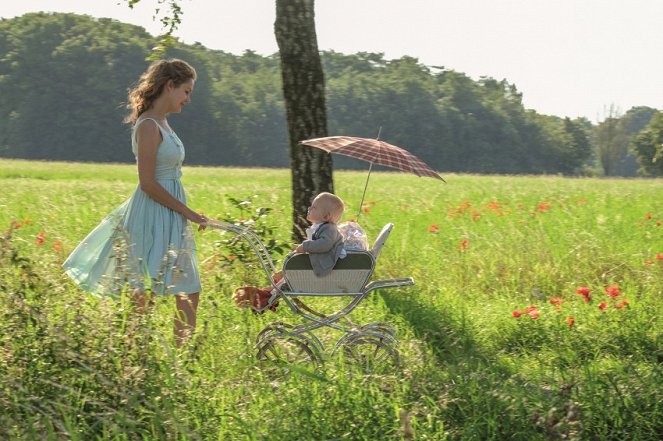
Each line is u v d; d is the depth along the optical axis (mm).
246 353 6109
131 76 119188
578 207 17344
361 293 6293
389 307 8266
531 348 7434
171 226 6496
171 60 6590
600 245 11023
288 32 9898
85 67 119500
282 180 37781
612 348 7293
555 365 6879
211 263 8516
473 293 9461
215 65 163625
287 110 10078
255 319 7148
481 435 5012
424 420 5105
